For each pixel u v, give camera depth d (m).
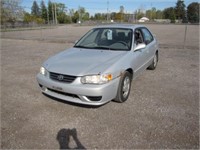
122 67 4.08
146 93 4.86
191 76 6.25
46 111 3.97
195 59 8.84
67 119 3.66
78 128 3.38
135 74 4.89
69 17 93.00
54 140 3.08
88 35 5.52
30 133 3.26
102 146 2.94
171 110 3.99
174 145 2.96
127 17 84.81
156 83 5.58
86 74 3.64
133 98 4.55
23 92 4.98
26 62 8.38
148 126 3.43
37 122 3.58
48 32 29.73
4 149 2.88
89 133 3.24
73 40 17.02
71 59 4.25
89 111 3.93
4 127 3.43
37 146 2.95
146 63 5.81
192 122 3.56
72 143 3.01
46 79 4.02
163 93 4.86
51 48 12.51
